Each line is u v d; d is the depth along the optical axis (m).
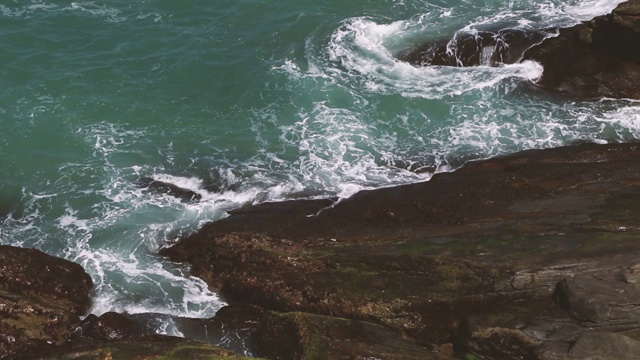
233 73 37.22
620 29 34.28
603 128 33.59
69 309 26.45
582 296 24.05
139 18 40.19
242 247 27.69
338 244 27.33
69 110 35.34
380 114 34.81
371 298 25.44
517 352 23.69
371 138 33.75
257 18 40.06
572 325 23.95
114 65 37.56
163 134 34.41
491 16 39.41
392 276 26.03
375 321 25.23
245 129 34.47
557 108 34.62
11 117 34.84
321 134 33.97
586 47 36.00
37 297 26.30
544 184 29.52
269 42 38.75
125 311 27.11
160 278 28.22
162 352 23.64
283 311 26.38
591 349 22.98
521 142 33.12
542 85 35.66
